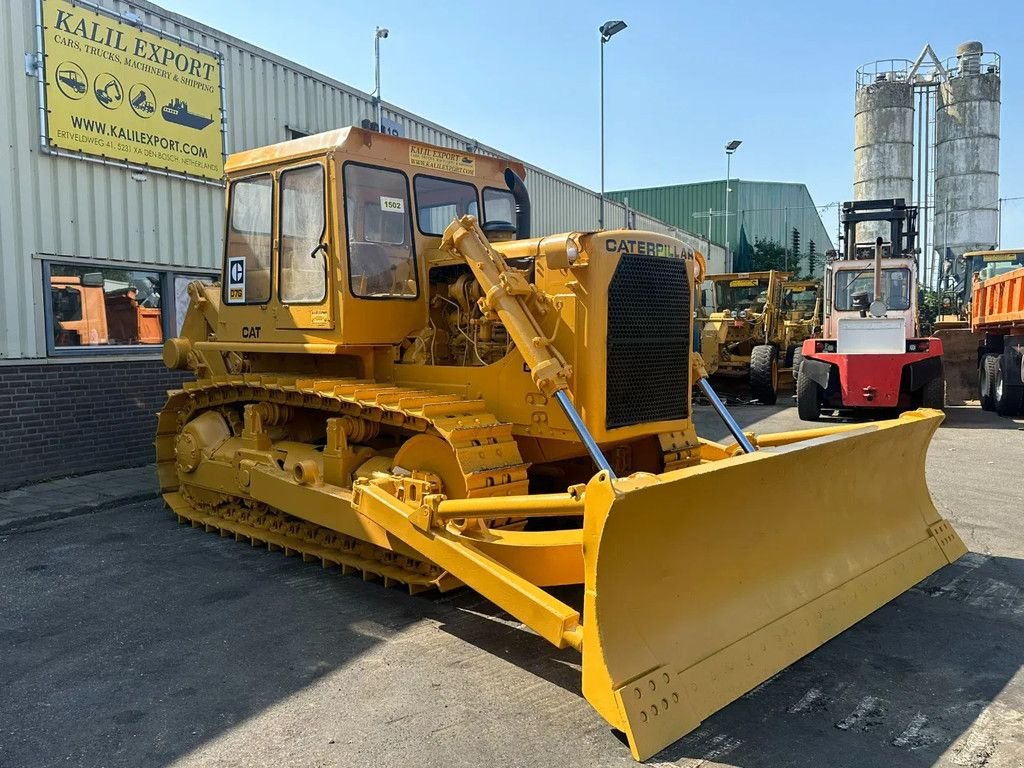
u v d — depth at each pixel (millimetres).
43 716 3387
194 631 4285
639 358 4555
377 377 5426
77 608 4633
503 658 3924
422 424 4594
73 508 6758
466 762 2998
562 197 18016
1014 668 3764
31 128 7324
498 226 5602
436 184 5684
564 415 4363
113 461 8312
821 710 3383
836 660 3852
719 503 3430
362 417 5062
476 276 4508
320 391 5039
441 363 5355
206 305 6664
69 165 7656
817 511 4129
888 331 11367
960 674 3703
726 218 37469
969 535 5902
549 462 4957
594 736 3184
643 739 2941
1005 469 8305
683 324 4859
